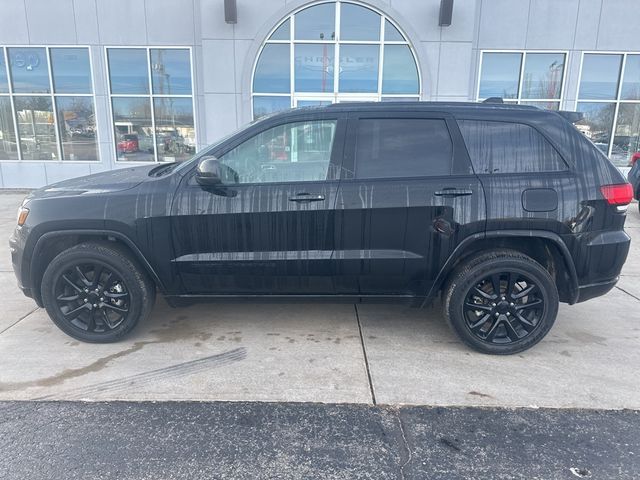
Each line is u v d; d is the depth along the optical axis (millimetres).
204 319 4348
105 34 11828
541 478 2410
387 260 3570
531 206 3438
